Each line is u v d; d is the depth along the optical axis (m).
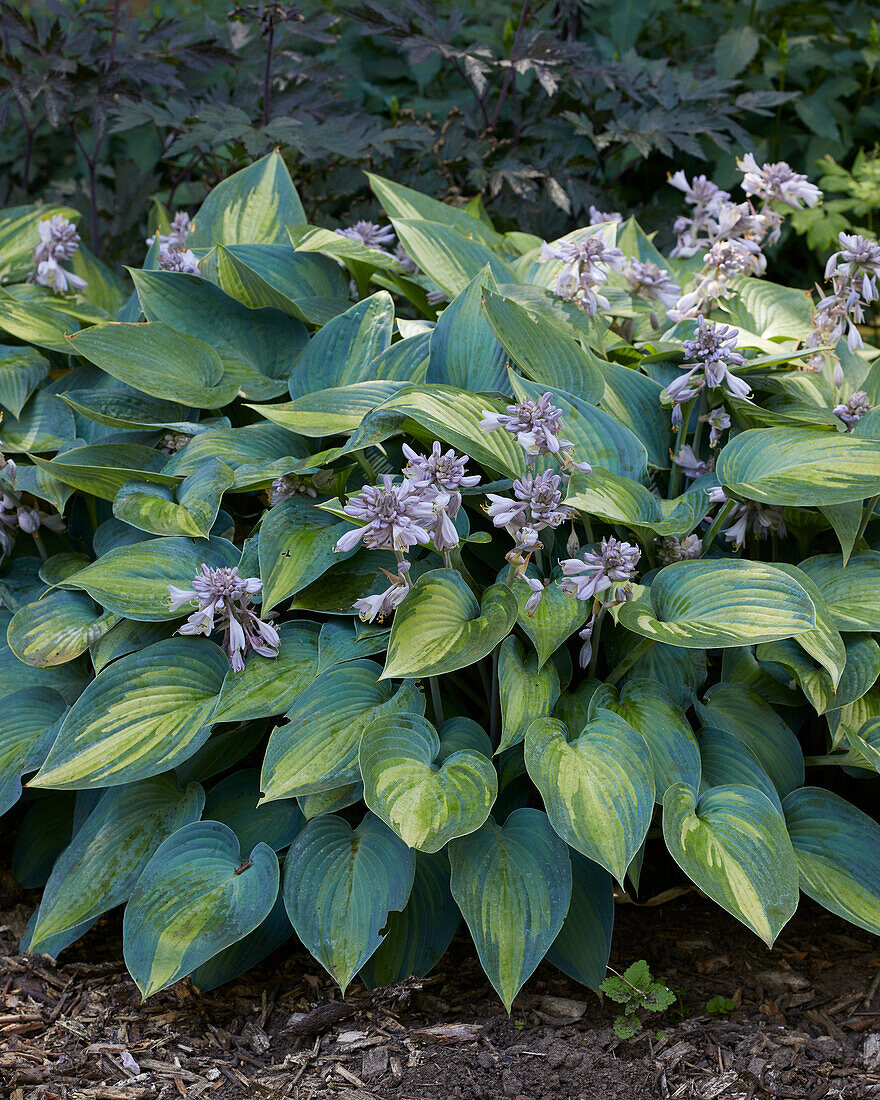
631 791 1.75
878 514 1.99
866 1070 1.77
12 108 3.29
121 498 1.96
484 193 2.83
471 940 1.94
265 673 1.87
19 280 2.37
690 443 2.11
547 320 2.08
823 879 1.82
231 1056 1.81
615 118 2.73
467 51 2.57
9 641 1.95
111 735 1.85
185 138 2.41
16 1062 1.80
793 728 1.97
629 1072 1.77
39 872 2.04
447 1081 1.76
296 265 2.27
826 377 2.17
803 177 2.18
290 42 3.14
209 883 1.83
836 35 3.46
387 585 1.91
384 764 1.78
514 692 1.83
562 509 1.79
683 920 1.95
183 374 2.08
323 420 1.94
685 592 1.84
